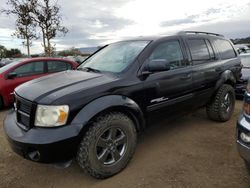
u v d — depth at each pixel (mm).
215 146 3713
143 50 3449
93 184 2850
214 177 2885
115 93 2961
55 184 2885
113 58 3691
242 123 2379
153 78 3369
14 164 3352
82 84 2934
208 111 4730
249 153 2285
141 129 3355
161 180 2863
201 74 4145
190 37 4238
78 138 2609
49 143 2467
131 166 3189
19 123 2908
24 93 2912
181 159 3340
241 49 11820
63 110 2576
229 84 4941
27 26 14922
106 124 2807
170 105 3654
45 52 15031
